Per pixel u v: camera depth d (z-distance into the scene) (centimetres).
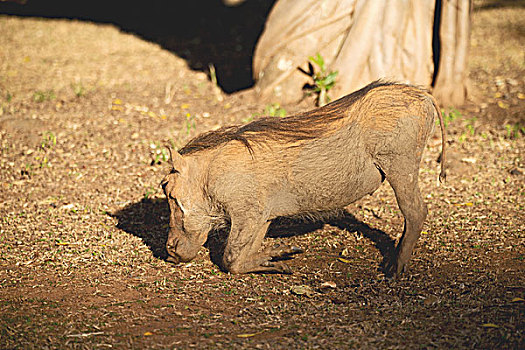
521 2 2972
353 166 816
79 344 709
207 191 843
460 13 1620
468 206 1109
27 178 1273
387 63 1592
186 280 877
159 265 927
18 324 759
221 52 2309
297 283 857
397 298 802
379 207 1115
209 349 688
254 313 773
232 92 1825
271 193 835
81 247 989
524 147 1384
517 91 1780
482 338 689
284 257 938
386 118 802
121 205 1153
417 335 703
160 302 812
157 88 1880
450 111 1619
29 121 1577
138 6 2984
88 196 1191
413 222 834
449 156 1334
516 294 800
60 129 1533
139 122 1580
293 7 1633
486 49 2245
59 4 3084
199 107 1694
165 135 1486
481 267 886
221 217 866
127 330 740
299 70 1639
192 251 884
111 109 1675
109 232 1045
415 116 806
